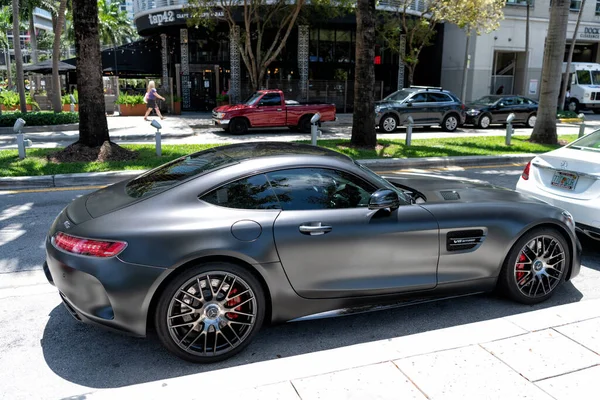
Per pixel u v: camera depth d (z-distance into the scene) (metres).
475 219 3.92
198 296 3.28
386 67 32.06
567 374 2.86
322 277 3.55
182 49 29.06
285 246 3.40
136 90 34.09
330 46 30.47
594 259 5.50
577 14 33.78
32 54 37.03
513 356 3.04
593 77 31.05
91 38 10.74
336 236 3.53
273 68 29.92
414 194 4.41
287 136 17.16
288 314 3.55
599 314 3.59
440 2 24.91
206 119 23.45
